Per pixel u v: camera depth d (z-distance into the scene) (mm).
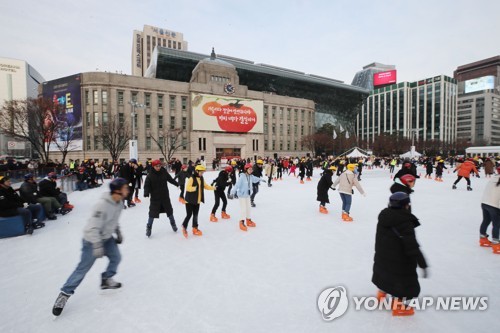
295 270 4082
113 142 36844
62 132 34906
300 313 2969
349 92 83562
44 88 43875
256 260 4488
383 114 128125
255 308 3070
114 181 3275
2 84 110812
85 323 2844
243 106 52000
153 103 45031
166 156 45531
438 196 11266
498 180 4773
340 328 2711
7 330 2725
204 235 5938
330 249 4992
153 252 4895
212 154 48875
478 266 4180
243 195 6332
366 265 4258
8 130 28672
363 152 32719
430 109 113938
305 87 75250
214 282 3721
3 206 5859
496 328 2689
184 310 3049
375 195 12008
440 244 5199
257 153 54000
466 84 127625
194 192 5742
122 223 7094
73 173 14844
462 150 90062
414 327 2727
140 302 3238
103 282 3500
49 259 4652
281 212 8359
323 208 8195
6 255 4820
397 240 2721
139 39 119250
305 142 61688
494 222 4801
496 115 118875
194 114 47000
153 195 5777
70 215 8250
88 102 41062
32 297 3389
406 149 71125
